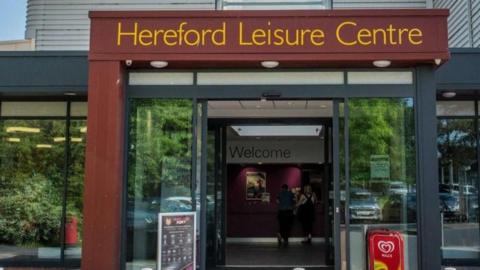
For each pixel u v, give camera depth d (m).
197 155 8.65
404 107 8.48
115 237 8.10
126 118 8.57
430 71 8.37
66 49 11.88
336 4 11.41
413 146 8.38
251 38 8.19
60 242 10.81
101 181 8.13
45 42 11.93
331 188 11.15
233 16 8.23
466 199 10.76
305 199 15.69
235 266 10.83
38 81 9.70
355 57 8.09
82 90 9.66
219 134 11.24
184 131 8.64
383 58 8.07
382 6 11.42
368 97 8.49
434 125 8.26
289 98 8.59
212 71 8.65
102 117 8.20
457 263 10.59
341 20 8.16
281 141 16.33
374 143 8.45
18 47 11.93
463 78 9.45
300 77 8.59
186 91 8.63
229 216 16.41
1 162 11.02
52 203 10.91
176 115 8.66
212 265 10.80
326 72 8.57
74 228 10.83
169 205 8.59
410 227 8.30
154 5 11.86
